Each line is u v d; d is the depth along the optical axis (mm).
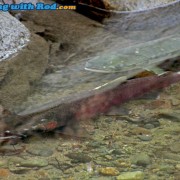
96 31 8188
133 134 5008
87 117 5266
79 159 4539
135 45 7359
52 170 4363
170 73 6320
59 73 6406
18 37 7262
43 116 5043
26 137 4797
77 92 5781
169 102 5730
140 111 5504
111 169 4379
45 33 7926
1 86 5961
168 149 4727
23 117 5000
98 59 6809
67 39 7730
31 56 6941
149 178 4242
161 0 9648
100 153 4645
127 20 8914
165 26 8531
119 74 6320
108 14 9234
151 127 5160
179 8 9586
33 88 5941
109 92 5719
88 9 9383
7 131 4758
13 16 8242
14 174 4297
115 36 7945
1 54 6859
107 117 5328
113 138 4922
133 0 9430
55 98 5602
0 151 4613
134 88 5871
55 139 4836
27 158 4535
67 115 5168
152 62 6680
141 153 4652
